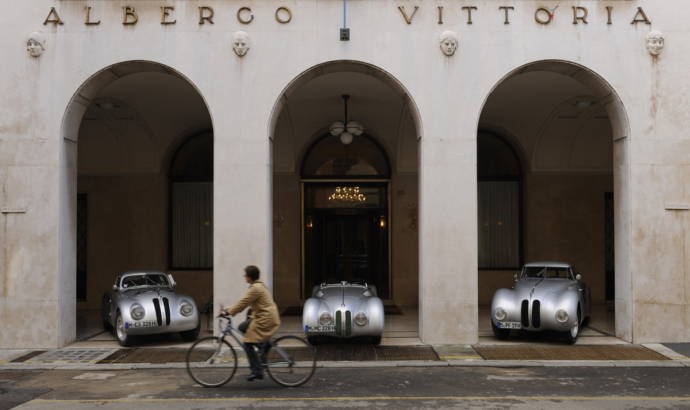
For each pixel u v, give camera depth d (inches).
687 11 383.9
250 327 277.4
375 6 383.6
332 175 601.9
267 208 380.5
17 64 381.1
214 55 382.3
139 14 383.2
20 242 375.6
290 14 383.9
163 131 563.8
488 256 601.0
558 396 262.1
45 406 250.4
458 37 382.6
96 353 358.6
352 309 358.0
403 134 566.6
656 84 382.0
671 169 380.5
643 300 377.7
